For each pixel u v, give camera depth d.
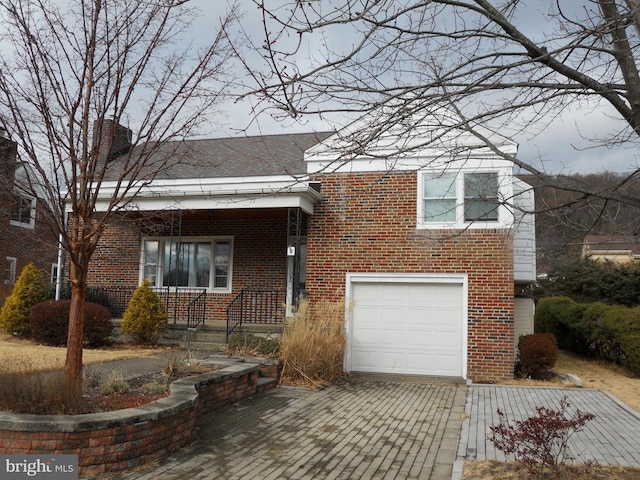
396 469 6.12
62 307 13.11
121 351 12.52
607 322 15.14
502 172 12.37
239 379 9.40
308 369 11.33
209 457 6.27
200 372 9.17
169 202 13.77
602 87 4.83
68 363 6.51
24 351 11.36
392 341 13.38
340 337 12.73
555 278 26.58
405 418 8.64
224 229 16.12
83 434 5.41
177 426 6.41
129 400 6.81
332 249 13.80
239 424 7.82
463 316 12.90
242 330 13.55
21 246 21.05
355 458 6.49
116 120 6.74
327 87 4.81
